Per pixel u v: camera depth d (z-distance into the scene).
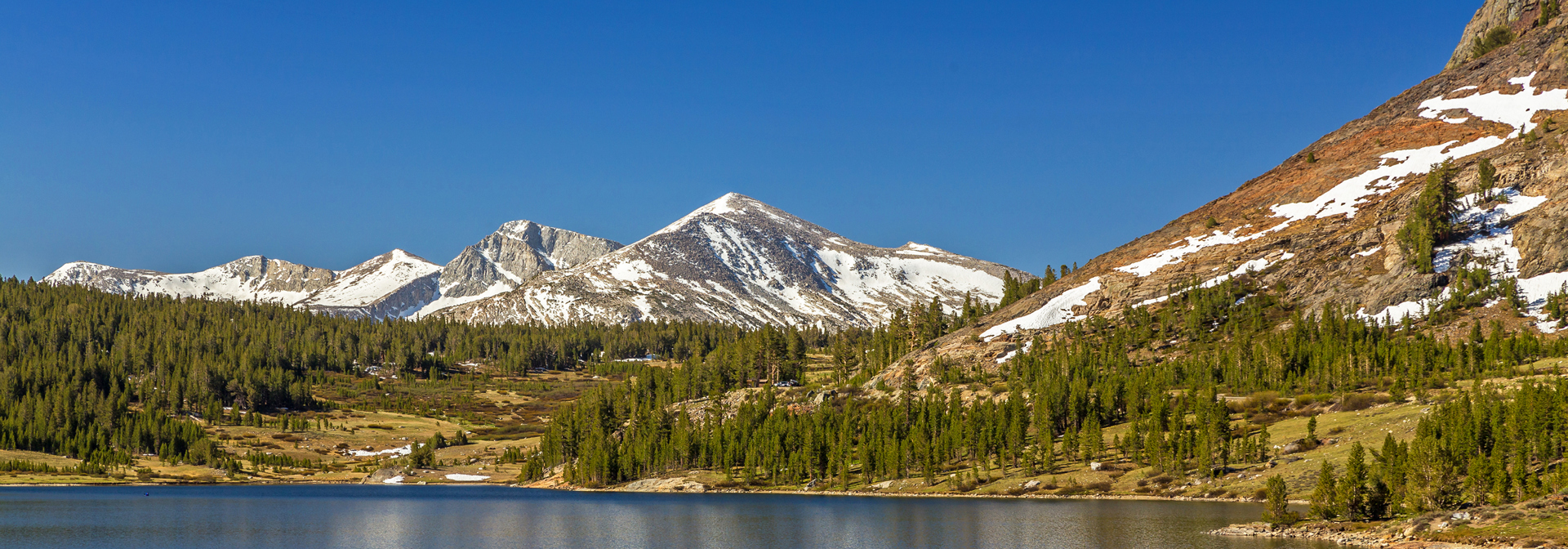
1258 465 153.12
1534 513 91.50
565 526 157.50
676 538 140.25
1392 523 103.19
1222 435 160.50
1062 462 180.50
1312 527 110.00
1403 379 170.88
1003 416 187.88
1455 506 102.50
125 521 168.62
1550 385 145.88
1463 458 113.88
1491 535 89.50
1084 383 197.25
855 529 142.75
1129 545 111.00
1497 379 166.38
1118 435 184.12
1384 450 114.31
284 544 139.12
